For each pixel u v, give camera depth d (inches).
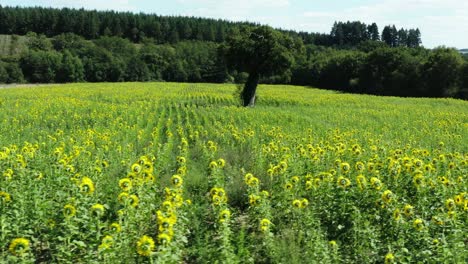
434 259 275.4
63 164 434.9
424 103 2119.8
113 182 439.2
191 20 6983.3
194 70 4434.1
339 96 2401.6
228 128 954.7
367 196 354.6
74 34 5644.7
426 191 380.8
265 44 1744.6
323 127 1028.5
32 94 2031.3
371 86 3521.2
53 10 6176.2
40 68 4094.5
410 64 3277.6
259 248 311.0
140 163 413.4
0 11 5703.7
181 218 321.7
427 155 591.2
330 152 607.8
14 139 757.9
